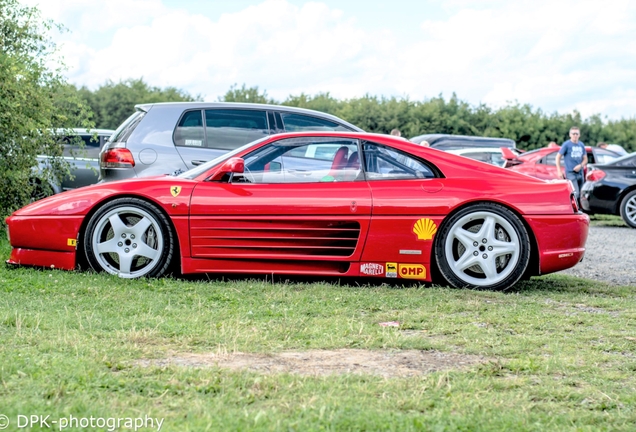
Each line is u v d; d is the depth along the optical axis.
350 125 9.29
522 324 4.70
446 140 21.12
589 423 2.85
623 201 14.08
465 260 6.02
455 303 5.34
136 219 6.24
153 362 3.57
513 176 6.20
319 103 46.16
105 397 2.97
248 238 6.07
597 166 14.45
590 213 14.55
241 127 8.78
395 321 4.75
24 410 2.75
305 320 4.63
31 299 5.10
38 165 9.22
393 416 2.79
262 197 6.07
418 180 6.11
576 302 5.57
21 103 8.58
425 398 3.06
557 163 14.98
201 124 8.63
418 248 6.00
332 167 6.19
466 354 3.92
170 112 8.60
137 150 8.40
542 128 46.09
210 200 6.07
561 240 6.05
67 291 5.42
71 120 9.54
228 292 5.56
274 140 6.31
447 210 5.98
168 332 4.17
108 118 47.25
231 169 6.10
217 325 4.42
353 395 3.07
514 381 3.36
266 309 4.97
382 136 6.30
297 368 3.55
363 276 6.07
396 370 3.57
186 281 6.05
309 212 6.02
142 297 5.29
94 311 4.75
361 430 2.66
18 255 6.37
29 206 6.41
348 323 4.54
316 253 6.07
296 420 2.72
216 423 2.67
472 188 6.04
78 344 3.77
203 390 3.09
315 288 5.81
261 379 3.22
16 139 8.66
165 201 6.08
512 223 5.98
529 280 6.63
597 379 3.45
